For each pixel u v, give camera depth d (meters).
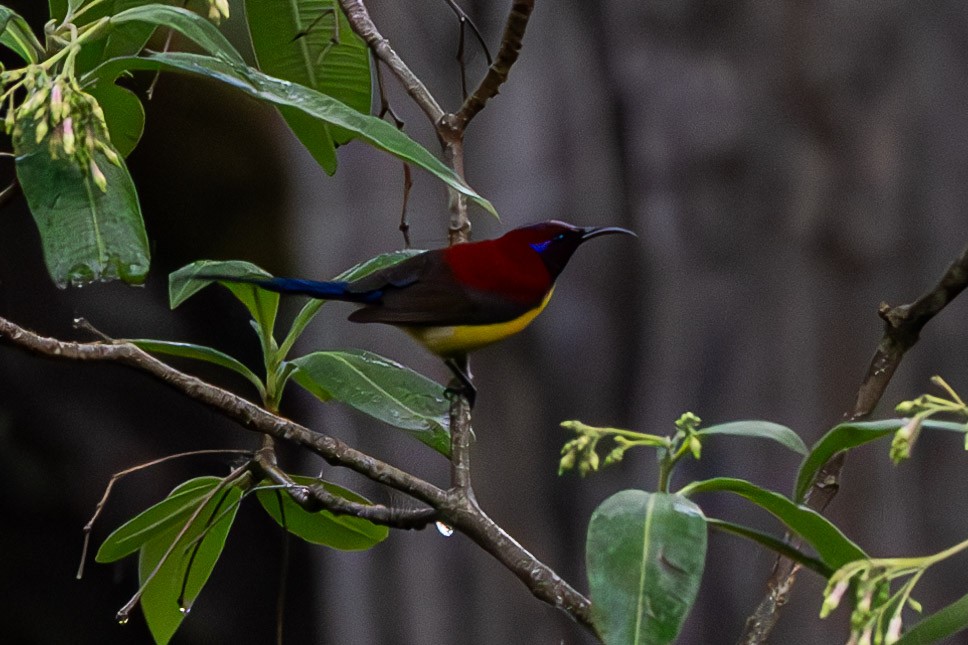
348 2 4.63
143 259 3.95
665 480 3.70
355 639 13.50
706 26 11.56
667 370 11.86
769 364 11.40
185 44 11.26
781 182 11.35
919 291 11.16
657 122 11.81
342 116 3.79
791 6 11.24
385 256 5.23
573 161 13.11
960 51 11.10
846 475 11.82
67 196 3.96
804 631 11.02
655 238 11.95
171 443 16.92
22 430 15.91
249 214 17.64
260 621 17.58
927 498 11.81
